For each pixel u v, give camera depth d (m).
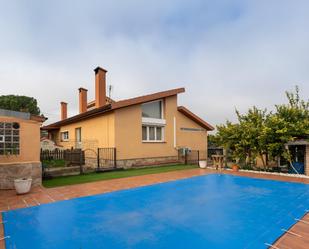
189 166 14.45
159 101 15.69
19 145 7.91
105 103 16.17
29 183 7.07
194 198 6.48
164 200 6.27
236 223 4.55
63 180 9.23
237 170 12.21
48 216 4.96
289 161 11.45
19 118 8.00
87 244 3.67
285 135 10.84
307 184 8.60
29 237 3.92
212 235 3.99
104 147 13.39
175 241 3.77
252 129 11.78
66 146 19.03
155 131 15.12
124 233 4.09
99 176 10.27
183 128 16.86
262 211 5.30
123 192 7.17
